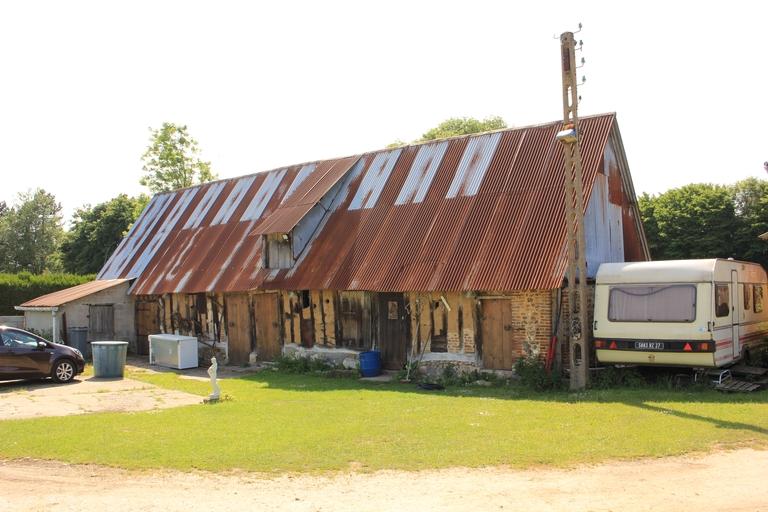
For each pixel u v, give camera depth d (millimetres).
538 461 8414
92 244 53156
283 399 14633
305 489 7562
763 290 17516
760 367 15500
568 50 15008
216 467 8516
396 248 19188
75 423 11766
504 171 19328
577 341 14961
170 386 17500
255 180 28172
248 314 22906
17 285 32594
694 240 38094
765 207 36625
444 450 9117
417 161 22125
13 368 17188
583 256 14969
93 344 19438
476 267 16891
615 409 11750
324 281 19688
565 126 15078
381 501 7066
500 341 16594
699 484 7363
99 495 7508
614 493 7121
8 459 9195
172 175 50750
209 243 26281
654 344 14219
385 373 18828
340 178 23109
